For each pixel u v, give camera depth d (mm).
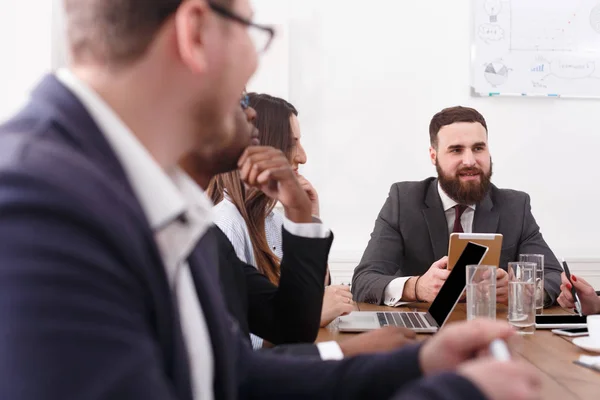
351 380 761
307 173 3418
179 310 580
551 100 3449
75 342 363
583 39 3426
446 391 398
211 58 540
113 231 414
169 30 515
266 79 3299
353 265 3371
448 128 2584
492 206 2613
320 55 3402
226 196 1639
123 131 506
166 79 525
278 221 1969
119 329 395
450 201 2631
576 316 1699
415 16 3416
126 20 500
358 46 3410
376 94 3424
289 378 797
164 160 561
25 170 396
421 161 3441
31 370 348
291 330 1337
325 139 3416
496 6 3408
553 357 1258
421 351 724
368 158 3430
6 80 2996
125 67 513
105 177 451
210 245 763
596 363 1152
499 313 1821
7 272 360
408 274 2600
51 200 387
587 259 3410
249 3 590
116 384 376
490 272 1495
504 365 429
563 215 3471
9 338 350
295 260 1333
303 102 3402
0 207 376
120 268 417
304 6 3381
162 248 567
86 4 510
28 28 3000
